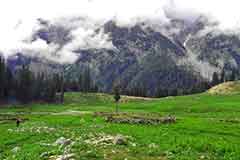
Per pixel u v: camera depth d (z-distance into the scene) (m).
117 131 44.50
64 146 29.31
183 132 45.19
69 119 74.19
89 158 23.11
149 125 56.28
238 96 139.62
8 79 180.88
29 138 42.44
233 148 30.09
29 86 186.88
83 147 27.06
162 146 30.38
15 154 30.02
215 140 35.97
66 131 45.94
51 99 196.12
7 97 176.88
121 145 28.38
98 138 33.25
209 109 101.19
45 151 28.23
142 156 24.22
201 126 52.38
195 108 105.19
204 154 27.55
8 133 49.84
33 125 61.94
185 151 28.31
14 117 93.88
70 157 23.36
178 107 112.44
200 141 33.88
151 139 35.62
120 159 22.92
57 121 69.38
